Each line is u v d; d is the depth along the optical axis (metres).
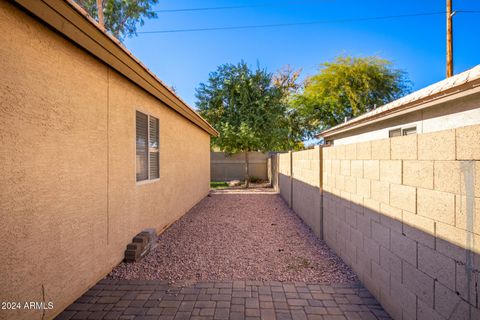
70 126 2.92
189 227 6.27
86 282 3.15
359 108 18.45
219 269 3.78
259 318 2.60
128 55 3.67
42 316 2.46
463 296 1.69
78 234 3.02
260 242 5.08
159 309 2.75
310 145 24.02
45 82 2.57
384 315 2.65
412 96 7.45
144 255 4.31
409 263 2.30
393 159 2.58
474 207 1.62
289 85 28.08
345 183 3.93
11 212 2.17
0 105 2.10
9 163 2.17
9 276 2.14
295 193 8.00
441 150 1.92
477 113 5.22
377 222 2.90
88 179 3.23
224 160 18.05
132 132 4.46
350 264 3.75
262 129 14.99
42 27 2.54
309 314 2.67
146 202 4.99
